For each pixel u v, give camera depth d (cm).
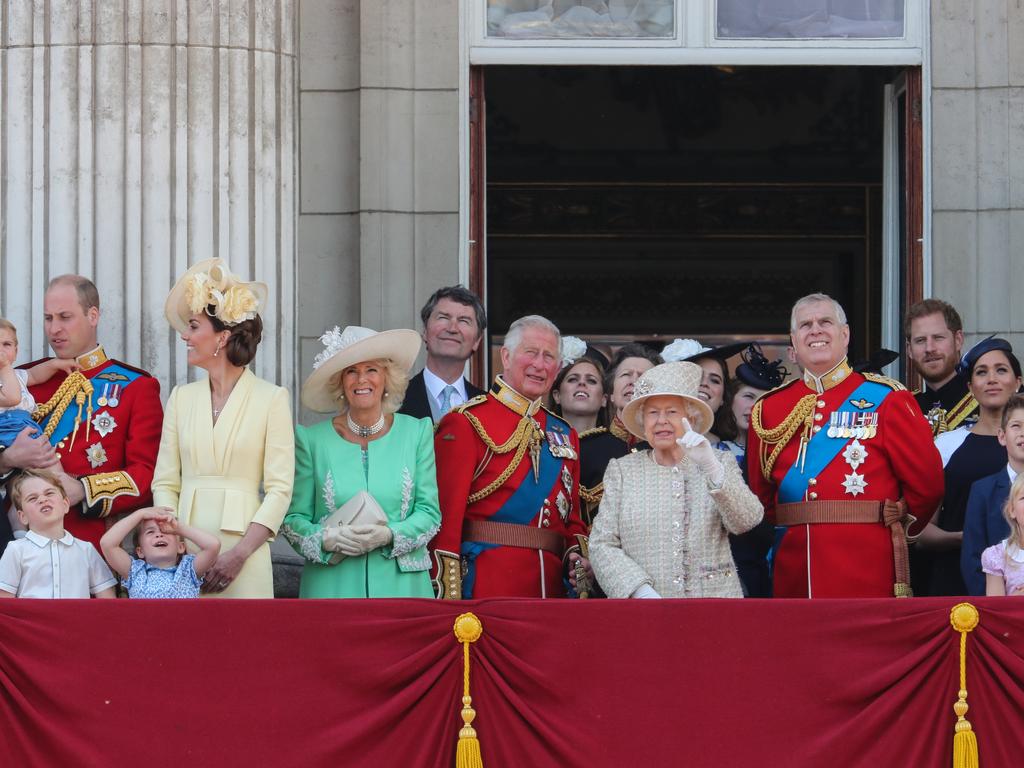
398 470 1819
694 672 1619
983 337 2366
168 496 1809
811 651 1619
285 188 2273
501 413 1898
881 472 1852
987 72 2389
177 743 1609
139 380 1938
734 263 4231
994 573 1761
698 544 1762
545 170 4200
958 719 1603
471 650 1623
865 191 4184
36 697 1614
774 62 2417
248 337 1820
